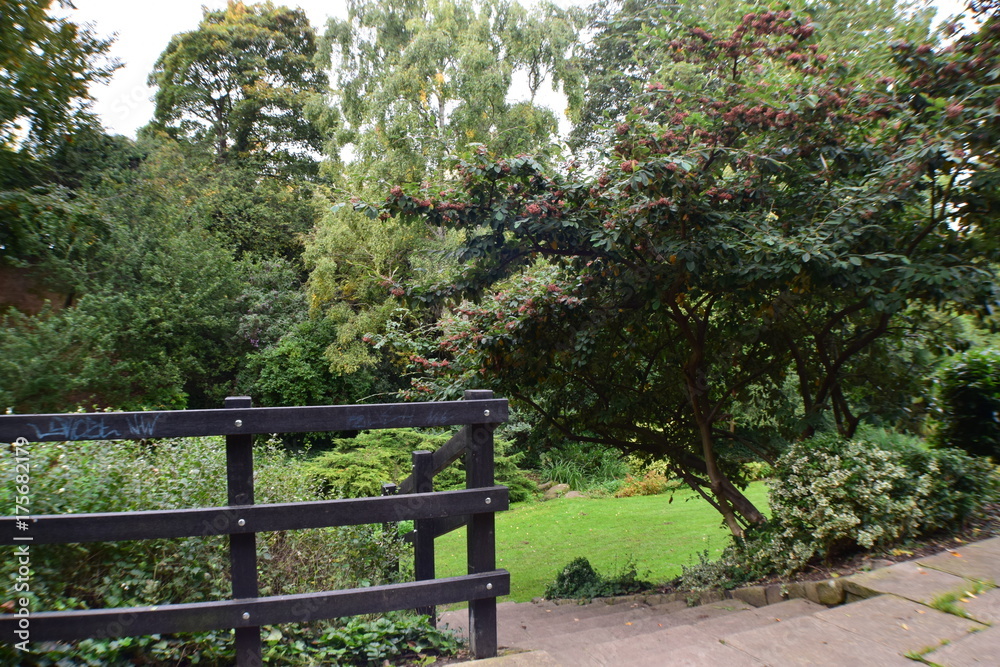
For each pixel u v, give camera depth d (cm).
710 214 486
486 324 584
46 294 1344
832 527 402
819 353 614
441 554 1037
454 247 572
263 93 2311
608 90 1744
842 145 510
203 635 246
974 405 575
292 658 250
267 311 1925
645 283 519
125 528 214
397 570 363
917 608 308
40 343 1215
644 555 933
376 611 239
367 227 1564
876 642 275
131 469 310
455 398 577
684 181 477
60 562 253
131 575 262
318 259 1716
